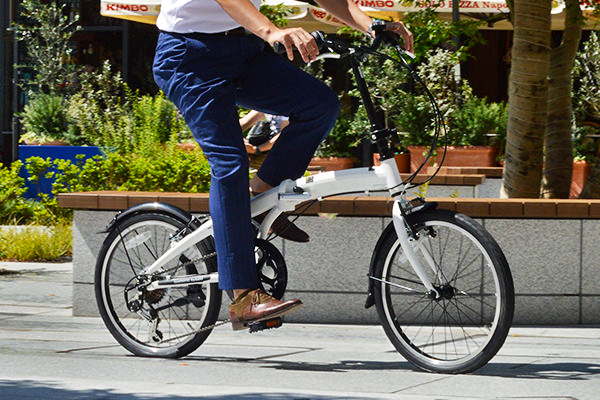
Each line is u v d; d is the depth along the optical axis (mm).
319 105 10062
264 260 10375
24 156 32656
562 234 13844
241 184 9961
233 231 9945
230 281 10008
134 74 39312
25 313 14969
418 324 13344
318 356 11344
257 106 10289
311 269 14172
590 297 13906
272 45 9523
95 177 23703
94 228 14711
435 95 28688
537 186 17062
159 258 11203
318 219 14117
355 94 30391
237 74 10094
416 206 10172
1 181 26281
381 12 29016
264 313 9969
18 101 39469
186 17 10008
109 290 11555
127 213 11406
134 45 39312
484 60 40062
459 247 13406
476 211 13766
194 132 10117
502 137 27422
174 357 11102
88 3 39344
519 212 13742
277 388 9133
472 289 13367
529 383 9531
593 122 31328
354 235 14023
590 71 31391
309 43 9430
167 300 11477
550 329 13547
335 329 13648
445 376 9961
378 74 29719
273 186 10453
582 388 9258
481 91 40156
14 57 39594
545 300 13898
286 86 10062
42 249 22312
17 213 26594
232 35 10023
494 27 30719
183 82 10070
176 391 8812
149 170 21438
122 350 11703
